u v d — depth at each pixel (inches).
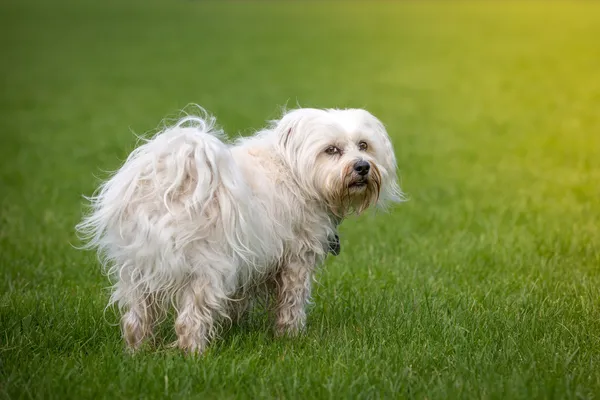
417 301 328.2
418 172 665.0
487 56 1467.8
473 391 234.5
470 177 644.7
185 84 1215.6
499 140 812.0
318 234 297.4
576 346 276.4
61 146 783.7
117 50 1593.3
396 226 488.7
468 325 298.8
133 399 228.4
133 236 254.7
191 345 258.4
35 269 385.1
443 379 244.1
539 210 519.8
